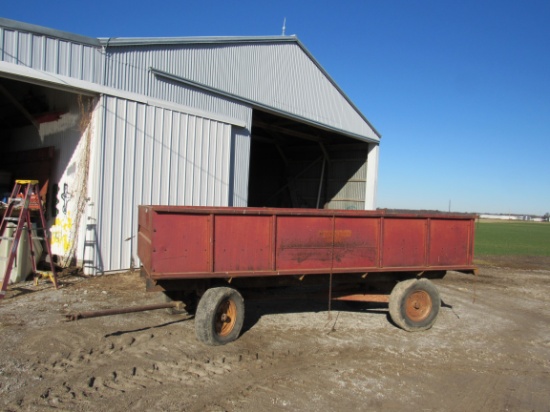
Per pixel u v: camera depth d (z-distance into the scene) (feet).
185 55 40.04
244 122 47.75
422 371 18.98
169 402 14.58
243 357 19.02
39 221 38.04
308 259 21.94
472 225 26.30
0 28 27.07
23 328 20.42
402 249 24.25
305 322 24.97
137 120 35.53
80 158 34.78
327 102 63.82
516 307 33.76
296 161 89.20
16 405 13.60
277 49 52.80
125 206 34.96
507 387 17.84
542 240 121.90
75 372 16.25
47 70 29.53
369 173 77.36
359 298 24.90
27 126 44.21
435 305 25.02
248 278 21.43
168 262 18.94
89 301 25.95
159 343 19.83
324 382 17.13
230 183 46.03
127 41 34.17
